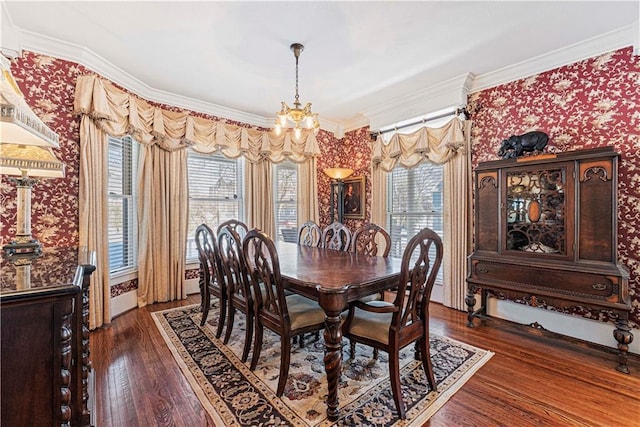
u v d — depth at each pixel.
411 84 3.43
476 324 2.97
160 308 3.37
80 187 2.64
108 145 3.01
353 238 3.12
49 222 2.52
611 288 2.12
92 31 2.37
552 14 2.18
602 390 1.86
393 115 4.02
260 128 4.57
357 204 4.78
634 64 2.36
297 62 2.71
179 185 3.70
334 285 1.69
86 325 1.59
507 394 1.81
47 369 0.99
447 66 3.00
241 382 1.93
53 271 1.25
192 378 1.97
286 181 4.80
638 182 2.35
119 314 3.14
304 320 1.90
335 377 1.59
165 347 2.42
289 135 4.40
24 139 1.35
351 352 2.28
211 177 4.16
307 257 2.65
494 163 2.76
